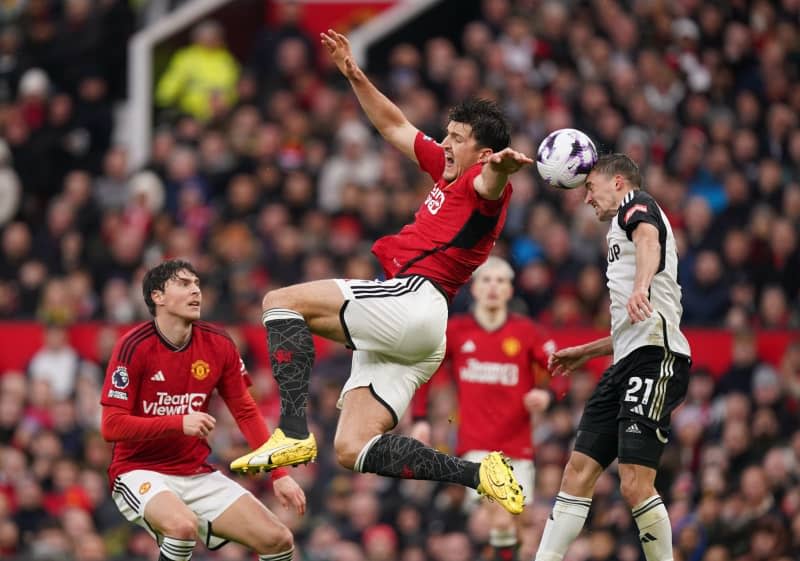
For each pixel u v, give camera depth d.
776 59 66.62
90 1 68.69
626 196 25.66
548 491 40.97
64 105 64.38
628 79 63.38
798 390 46.00
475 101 25.17
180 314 27.16
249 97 62.81
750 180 59.28
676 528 40.59
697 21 67.69
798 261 54.72
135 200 57.00
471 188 24.34
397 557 41.72
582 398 44.53
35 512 44.28
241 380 28.27
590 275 51.12
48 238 56.69
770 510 40.75
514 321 37.22
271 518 27.67
